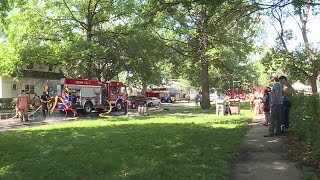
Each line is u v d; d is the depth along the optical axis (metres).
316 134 9.36
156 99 57.00
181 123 20.06
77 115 33.41
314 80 32.41
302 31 34.44
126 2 37.59
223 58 38.69
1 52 38.47
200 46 38.06
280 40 33.47
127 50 41.53
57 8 38.34
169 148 11.07
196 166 8.36
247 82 78.81
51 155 10.59
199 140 12.60
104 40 40.19
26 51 36.44
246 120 21.11
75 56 36.97
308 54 32.44
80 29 40.62
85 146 12.05
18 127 21.72
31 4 37.72
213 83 71.56
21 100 26.12
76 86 33.25
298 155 9.65
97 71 45.25
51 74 53.44
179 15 34.84
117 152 10.60
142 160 9.22
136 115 30.75
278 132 13.53
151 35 40.06
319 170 8.03
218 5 13.26
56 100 32.44
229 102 29.06
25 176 8.01
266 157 9.62
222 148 10.80
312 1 14.00
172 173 7.70
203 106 41.50
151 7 15.33
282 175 7.73
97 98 35.72
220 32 33.53
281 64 33.28
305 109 11.03
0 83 49.47
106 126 19.45
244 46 38.00
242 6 14.48
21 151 11.47
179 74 53.28
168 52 43.53
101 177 7.66
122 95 40.34
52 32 39.41
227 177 7.54
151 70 45.56
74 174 8.04
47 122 25.20
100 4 39.25
